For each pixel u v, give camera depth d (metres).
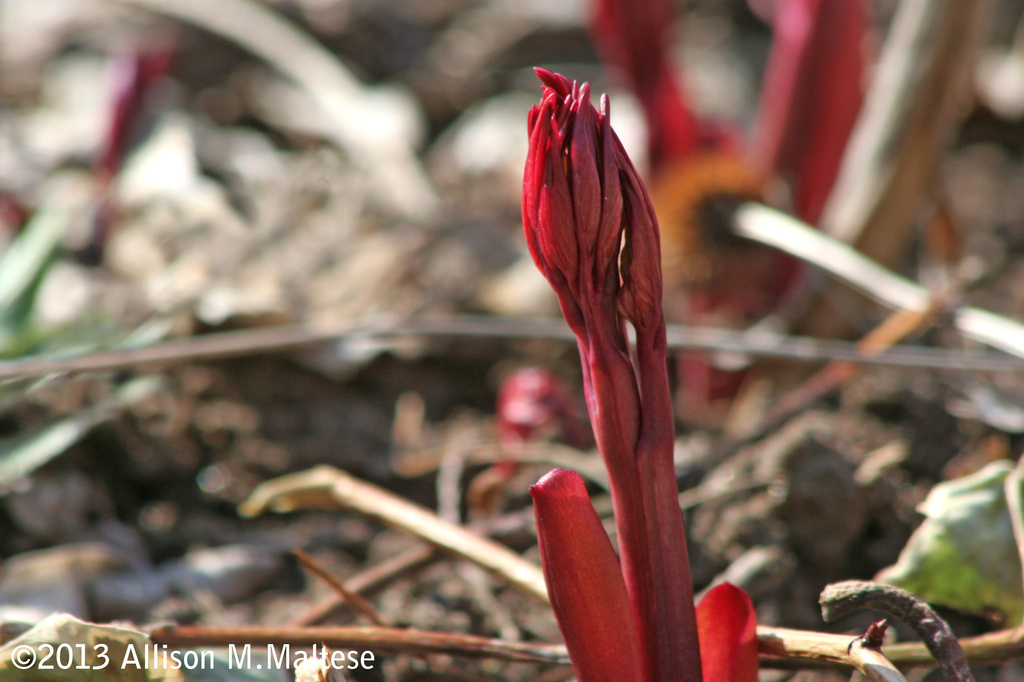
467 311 1.43
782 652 0.81
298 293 1.45
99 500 1.06
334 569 1.01
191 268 1.40
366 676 0.90
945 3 1.15
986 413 1.04
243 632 0.84
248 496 1.13
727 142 1.26
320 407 1.29
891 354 0.95
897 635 0.91
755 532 0.94
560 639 0.92
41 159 1.80
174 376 1.26
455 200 1.79
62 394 1.16
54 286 1.31
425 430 1.28
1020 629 0.83
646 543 0.79
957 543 0.87
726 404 1.25
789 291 1.19
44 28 2.52
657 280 0.78
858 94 1.19
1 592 0.93
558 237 0.78
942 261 1.40
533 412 1.01
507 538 0.94
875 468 0.97
